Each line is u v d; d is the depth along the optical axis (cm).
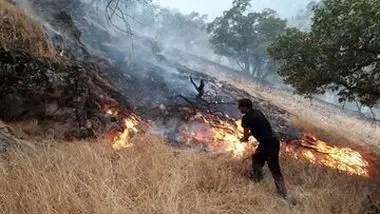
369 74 760
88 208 377
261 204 502
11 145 500
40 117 638
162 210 403
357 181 681
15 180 403
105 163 507
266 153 586
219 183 550
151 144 688
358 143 1248
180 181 491
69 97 683
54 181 411
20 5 812
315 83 810
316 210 513
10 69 591
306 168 723
